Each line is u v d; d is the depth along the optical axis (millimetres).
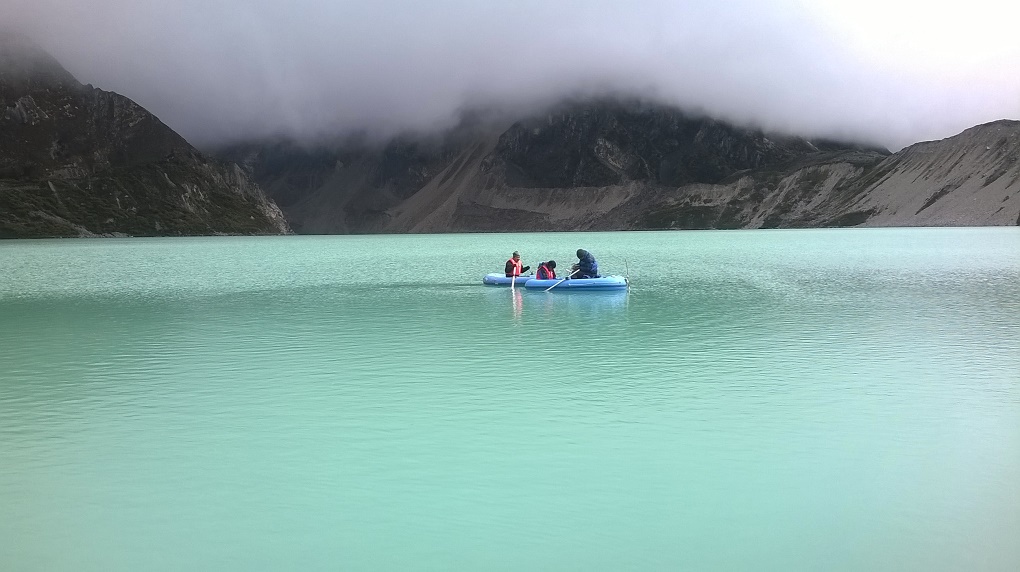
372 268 67125
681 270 58375
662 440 13078
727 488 10797
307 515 10016
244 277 56000
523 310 32719
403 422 14422
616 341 23875
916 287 41094
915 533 9305
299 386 17703
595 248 115875
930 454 12203
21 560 8812
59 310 33969
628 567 8500
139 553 8984
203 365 20453
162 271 64688
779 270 57000
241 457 12406
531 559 8727
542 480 11188
